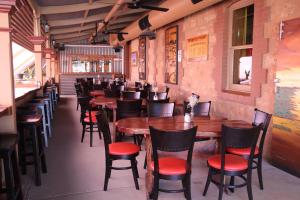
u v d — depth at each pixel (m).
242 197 2.91
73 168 3.69
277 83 3.76
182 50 6.93
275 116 3.81
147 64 9.80
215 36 5.42
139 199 2.86
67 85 13.81
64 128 6.12
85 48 14.03
